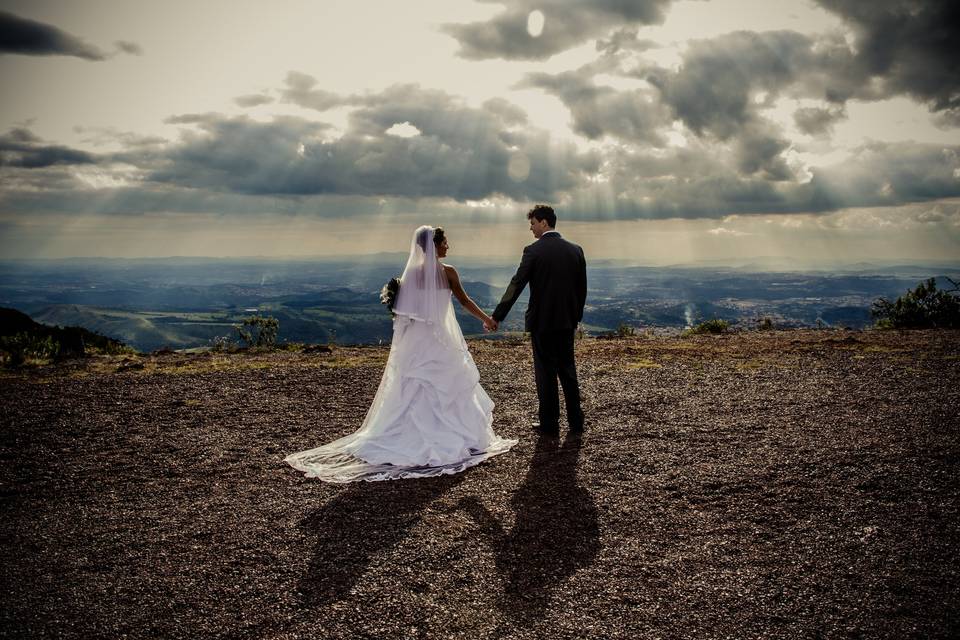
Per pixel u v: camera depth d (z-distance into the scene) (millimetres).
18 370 10570
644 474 5277
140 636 3184
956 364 9180
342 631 3184
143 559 4012
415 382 6094
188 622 3299
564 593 3494
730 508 4551
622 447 5996
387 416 6094
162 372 10211
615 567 3770
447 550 4031
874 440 5816
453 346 6258
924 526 4133
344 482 5336
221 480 5434
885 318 15648
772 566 3725
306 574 3764
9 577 3818
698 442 6039
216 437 6668
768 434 6168
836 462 5312
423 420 5996
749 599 3383
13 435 6773
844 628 3104
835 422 6461
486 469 5570
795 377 8711
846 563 3719
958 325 14617
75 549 4176
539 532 4270
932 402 7074
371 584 3635
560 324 6422
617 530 4266
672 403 7562
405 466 5680
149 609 3430
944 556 3748
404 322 6285
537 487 5090
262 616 3334
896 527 4137
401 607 3391
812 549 3906
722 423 6625
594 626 3178
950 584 3447
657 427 6598
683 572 3689
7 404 8086
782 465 5309
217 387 9023
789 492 4770
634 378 9109
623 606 3354
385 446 5895
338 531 4352
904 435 5930
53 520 4652
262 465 5809
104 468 5758
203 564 3924
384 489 5160
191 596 3555
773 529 4199
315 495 5059
